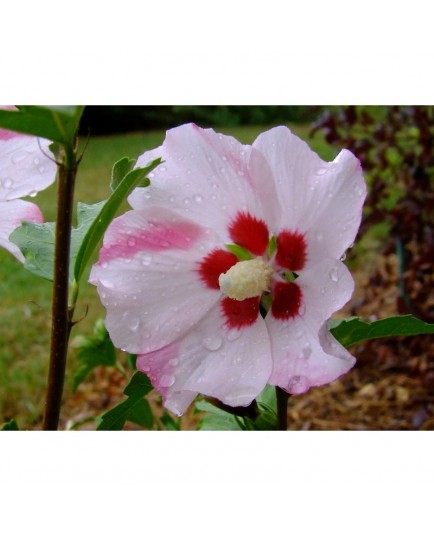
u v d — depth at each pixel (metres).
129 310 0.20
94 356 0.33
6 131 0.21
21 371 0.64
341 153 0.19
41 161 0.21
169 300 0.20
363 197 0.19
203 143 0.20
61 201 0.17
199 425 0.29
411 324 0.21
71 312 0.19
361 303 0.63
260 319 0.20
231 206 0.21
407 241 0.59
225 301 0.21
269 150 0.20
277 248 0.20
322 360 0.18
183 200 0.20
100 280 0.20
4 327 0.71
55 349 0.18
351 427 0.56
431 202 0.57
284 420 0.22
